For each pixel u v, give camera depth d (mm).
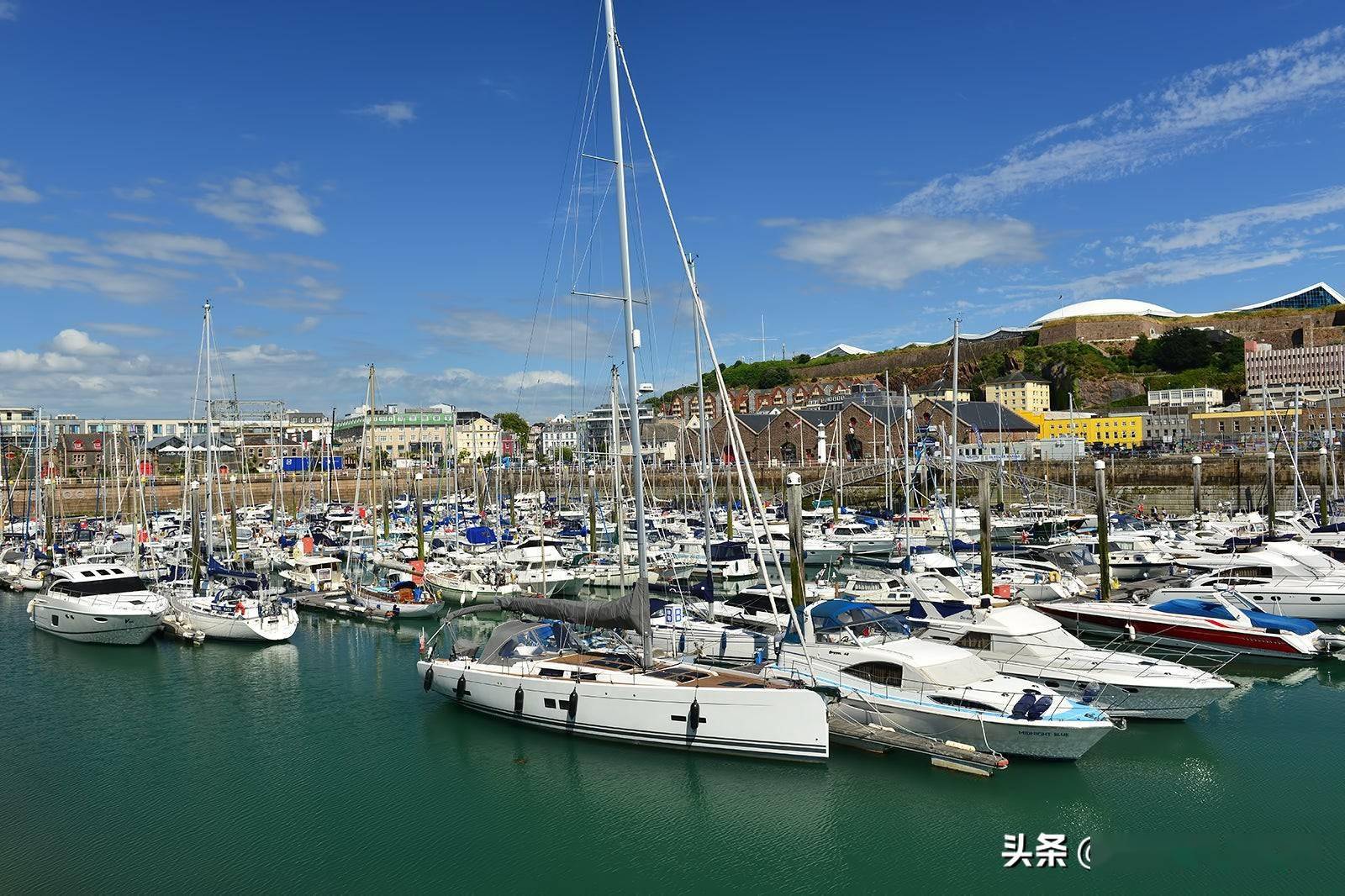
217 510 79750
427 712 30125
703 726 24391
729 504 69250
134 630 39438
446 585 49031
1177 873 19422
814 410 135250
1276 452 92125
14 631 43375
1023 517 75188
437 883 19688
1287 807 22094
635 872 19938
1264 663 32500
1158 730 26781
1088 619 35844
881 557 62719
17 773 25781
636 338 26828
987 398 182500
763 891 19188
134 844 21531
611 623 26609
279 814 23000
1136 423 145375
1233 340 193875
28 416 172000
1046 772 23594
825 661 27281
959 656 25969
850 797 22703
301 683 34000
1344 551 51000
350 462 153750
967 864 19891
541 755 25750
